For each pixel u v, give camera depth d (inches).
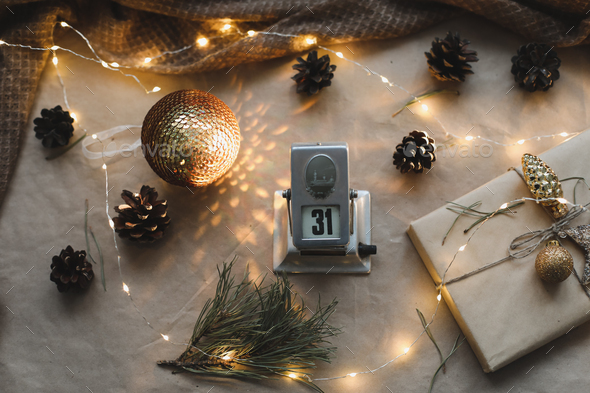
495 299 46.9
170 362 48.9
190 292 51.3
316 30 54.0
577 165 48.5
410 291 50.6
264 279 51.4
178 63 55.3
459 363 48.7
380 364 49.2
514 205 48.6
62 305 51.1
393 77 55.2
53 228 52.9
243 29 56.3
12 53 53.2
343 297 50.7
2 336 50.6
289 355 46.5
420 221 49.4
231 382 48.9
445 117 54.0
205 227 52.7
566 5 51.8
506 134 53.4
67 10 54.7
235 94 55.6
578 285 46.4
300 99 55.1
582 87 53.9
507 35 55.2
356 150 53.7
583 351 48.1
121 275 51.7
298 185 45.1
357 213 51.3
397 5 54.4
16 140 53.3
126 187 53.7
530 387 47.8
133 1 53.1
